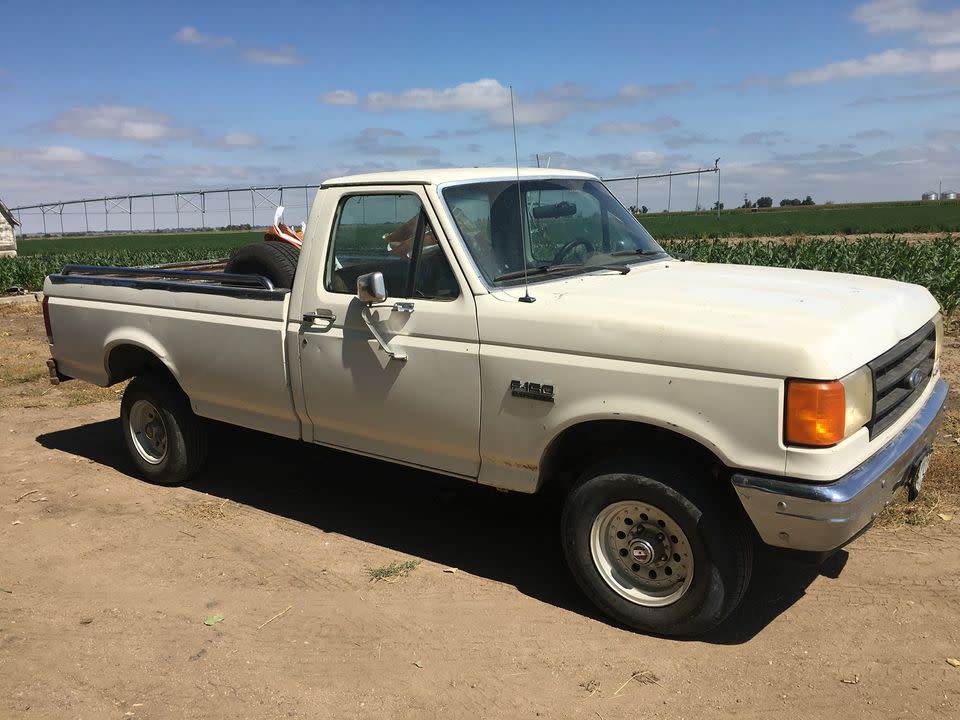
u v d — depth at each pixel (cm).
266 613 399
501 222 420
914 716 302
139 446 601
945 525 457
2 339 1254
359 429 448
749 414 316
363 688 335
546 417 368
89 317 595
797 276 430
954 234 4928
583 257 457
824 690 321
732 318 334
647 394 338
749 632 366
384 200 423
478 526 500
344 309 434
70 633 386
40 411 808
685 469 346
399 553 464
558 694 326
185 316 524
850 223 6181
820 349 305
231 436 666
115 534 503
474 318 386
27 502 563
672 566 359
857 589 398
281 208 590
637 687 328
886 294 389
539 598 407
